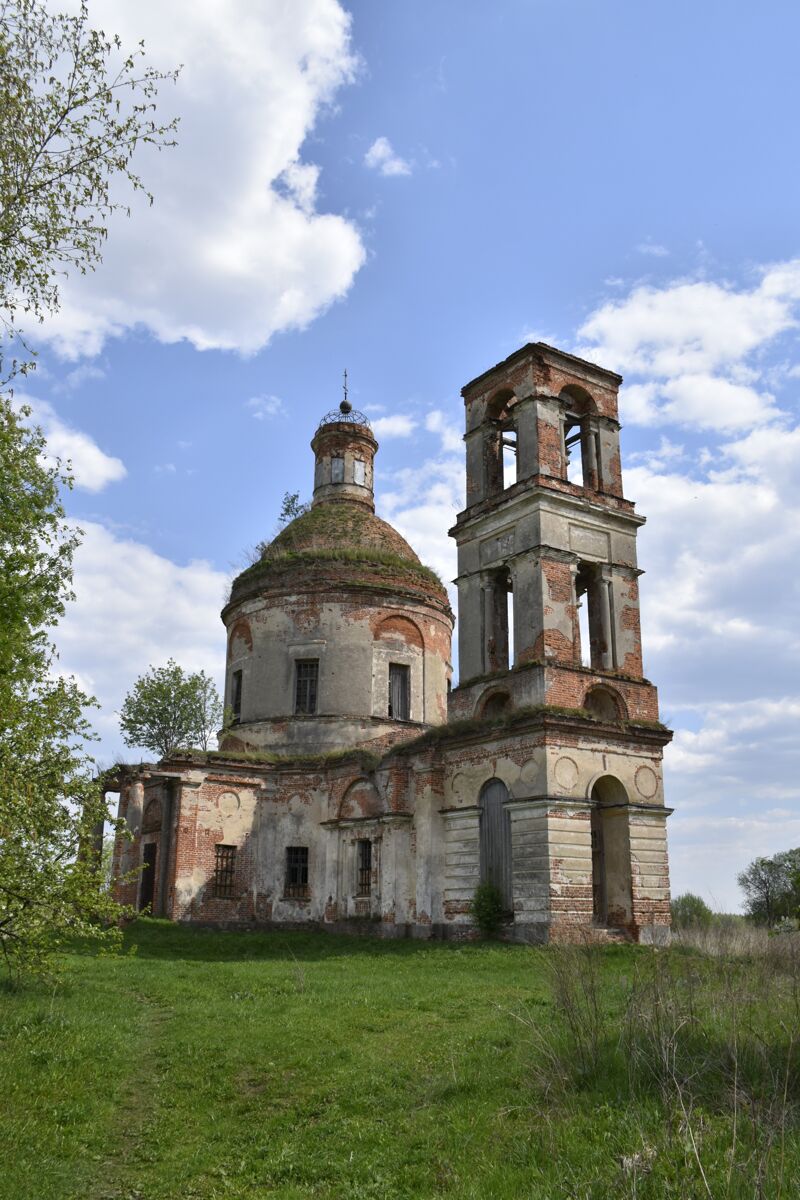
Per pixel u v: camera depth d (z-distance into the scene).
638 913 24.22
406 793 27.55
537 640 25.23
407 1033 12.57
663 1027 9.14
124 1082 10.91
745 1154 6.92
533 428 27.23
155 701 43.34
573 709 24.11
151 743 43.66
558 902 22.56
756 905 34.72
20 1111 9.50
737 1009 9.64
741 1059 8.63
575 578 28.08
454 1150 8.19
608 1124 7.95
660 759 26.03
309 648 33.44
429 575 36.00
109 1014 13.78
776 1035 9.19
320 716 32.72
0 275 12.16
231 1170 8.59
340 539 36.09
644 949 20.56
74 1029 12.45
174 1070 11.23
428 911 25.67
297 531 36.84
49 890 12.41
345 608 33.72
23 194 12.11
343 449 39.16
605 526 27.47
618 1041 9.50
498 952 21.14
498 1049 11.07
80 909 12.89
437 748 26.69
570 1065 9.32
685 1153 6.85
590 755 24.39
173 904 28.80
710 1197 6.21
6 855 12.15
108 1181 8.47
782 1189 6.29
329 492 38.81
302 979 16.58
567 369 28.34
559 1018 10.89
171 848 29.89
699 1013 9.66
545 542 25.92
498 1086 9.61
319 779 31.34
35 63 12.12
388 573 34.72
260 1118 9.85
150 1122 9.81
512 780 24.28
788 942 14.13
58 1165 8.53
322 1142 8.96
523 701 24.98
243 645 35.03
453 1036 12.11
